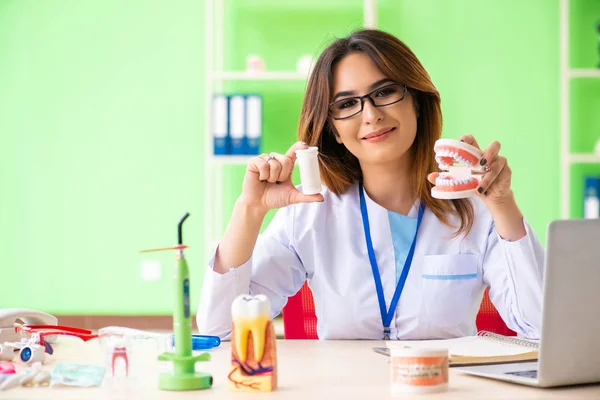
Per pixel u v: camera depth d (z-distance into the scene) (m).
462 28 5.15
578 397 1.27
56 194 5.23
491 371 1.43
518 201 5.12
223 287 1.91
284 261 2.14
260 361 1.32
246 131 4.76
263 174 1.79
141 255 5.21
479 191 1.77
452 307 2.06
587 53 5.12
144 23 5.24
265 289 2.14
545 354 1.30
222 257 1.92
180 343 1.36
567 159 4.88
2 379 1.37
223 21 5.19
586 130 5.12
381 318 2.06
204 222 5.21
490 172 1.77
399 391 1.30
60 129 5.23
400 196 2.14
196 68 5.23
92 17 5.24
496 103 5.14
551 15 5.13
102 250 5.23
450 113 5.16
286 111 5.18
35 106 5.24
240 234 1.89
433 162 2.11
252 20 5.19
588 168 5.12
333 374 1.47
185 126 5.23
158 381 1.37
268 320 1.34
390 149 1.98
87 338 1.74
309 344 1.89
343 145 2.16
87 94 5.23
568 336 1.31
